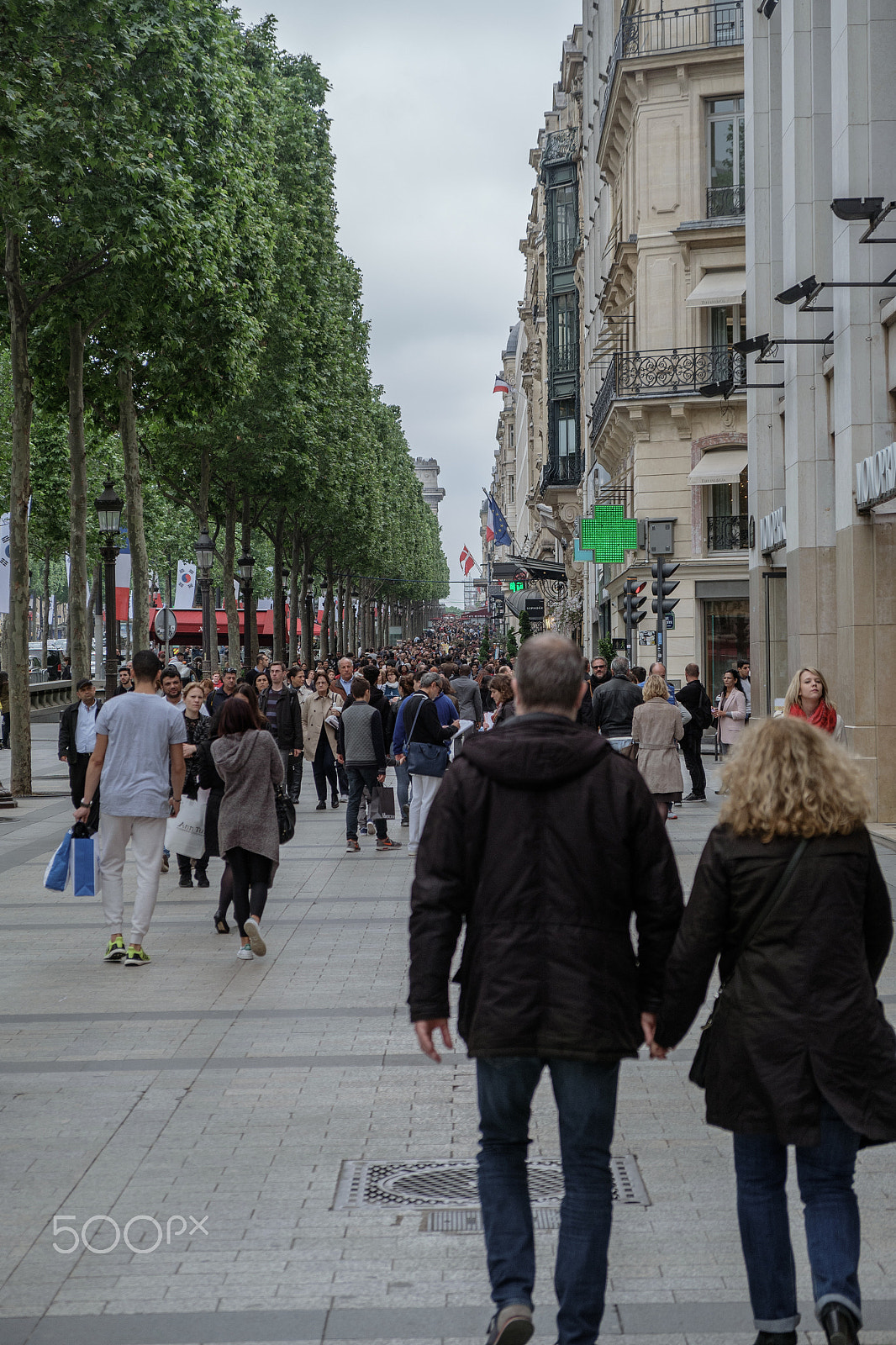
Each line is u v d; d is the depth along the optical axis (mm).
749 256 24312
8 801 22656
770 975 3998
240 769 10359
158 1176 5863
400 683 17406
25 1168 5973
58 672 58875
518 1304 3869
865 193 17594
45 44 19062
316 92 46312
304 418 44594
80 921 12398
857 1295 3908
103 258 24062
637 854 4125
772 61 23531
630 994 4074
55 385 30094
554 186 65875
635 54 37656
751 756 4113
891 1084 3961
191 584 62875
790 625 21312
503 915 4047
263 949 10203
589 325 56000
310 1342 4305
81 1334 4383
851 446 17812
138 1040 8117
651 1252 5000
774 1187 4133
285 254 42688
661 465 37281
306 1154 6121
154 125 23234
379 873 15094
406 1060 7656
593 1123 4004
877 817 17766
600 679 21250
